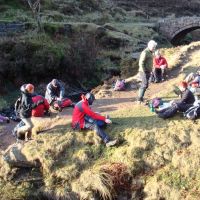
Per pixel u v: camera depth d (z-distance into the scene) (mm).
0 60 25672
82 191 10516
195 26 44406
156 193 10227
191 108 11719
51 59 27219
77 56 29188
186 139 11094
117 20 46656
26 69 26422
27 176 11227
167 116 11906
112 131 11789
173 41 46344
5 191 10836
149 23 47281
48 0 42250
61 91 13945
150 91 15016
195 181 10188
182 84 12102
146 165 10859
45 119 12656
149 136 11312
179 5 59125
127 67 22844
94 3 47250
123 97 14836
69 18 40844
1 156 11664
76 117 11828
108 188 10492
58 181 10914
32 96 12555
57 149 11453
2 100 21953
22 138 12555
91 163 11133
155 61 15734
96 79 29312
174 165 10633
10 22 31750
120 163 10898
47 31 33250
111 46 35000
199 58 17281
